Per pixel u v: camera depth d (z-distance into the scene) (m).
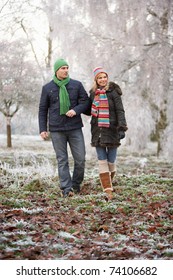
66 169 6.88
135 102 14.80
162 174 10.42
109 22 13.38
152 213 5.60
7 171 8.63
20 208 5.68
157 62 13.65
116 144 6.73
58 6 14.35
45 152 18.73
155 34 13.62
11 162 13.12
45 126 6.91
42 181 7.78
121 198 6.54
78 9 13.87
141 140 15.10
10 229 4.64
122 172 11.18
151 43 13.77
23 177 8.05
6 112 22.42
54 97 6.73
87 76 14.45
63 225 4.95
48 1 14.47
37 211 5.51
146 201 6.41
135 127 14.89
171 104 13.70
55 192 7.08
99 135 6.69
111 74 13.84
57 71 6.73
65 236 4.45
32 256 3.80
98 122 6.63
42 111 6.89
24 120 26.00
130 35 13.30
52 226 4.80
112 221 5.21
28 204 6.06
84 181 7.96
